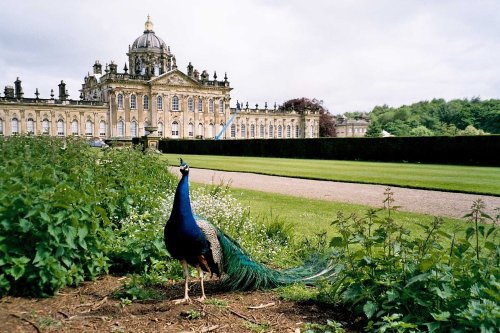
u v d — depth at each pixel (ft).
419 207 40.45
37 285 16.28
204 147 185.98
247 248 23.13
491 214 36.47
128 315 14.93
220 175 72.54
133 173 30.73
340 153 137.39
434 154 116.47
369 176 69.51
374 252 19.01
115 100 251.60
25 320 14.10
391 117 538.88
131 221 22.79
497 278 13.82
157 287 18.45
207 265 16.25
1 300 15.60
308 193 50.44
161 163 43.11
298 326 14.40
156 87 261.65
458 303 13.01
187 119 274.36
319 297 16.53
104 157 34.06
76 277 17.56
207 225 16.40
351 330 14.23
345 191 52.21
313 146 144.66
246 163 104.68
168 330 13.75
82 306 15.66
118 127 253.65
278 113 328.70
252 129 317.22
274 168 87.66
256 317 15.05
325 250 22.48
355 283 15.17
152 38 291.79
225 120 290.15
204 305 15.93
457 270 13.96
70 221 16.84
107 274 19.35
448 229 29.96
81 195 17.57
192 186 48.65
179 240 15.67
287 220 33.24
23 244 16.30
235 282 17.48
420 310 13.71
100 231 19.01
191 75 293.43
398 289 14.06
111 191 23.91
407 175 71.61
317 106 411.75
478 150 107.96
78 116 242.99
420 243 15.11
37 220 16.37
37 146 43.19
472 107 431.84
